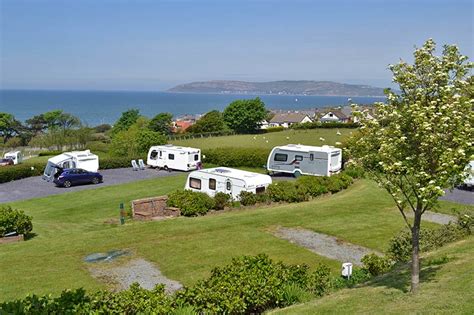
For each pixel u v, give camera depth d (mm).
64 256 15117
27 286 12570
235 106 77375
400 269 10953
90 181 32531
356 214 20141
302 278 10039
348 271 11180
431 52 7629
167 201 21859
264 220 19234
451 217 19516
